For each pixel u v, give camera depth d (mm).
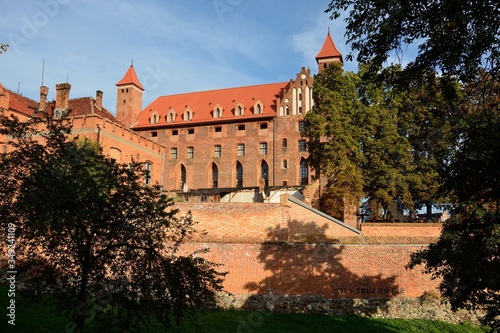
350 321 21625
